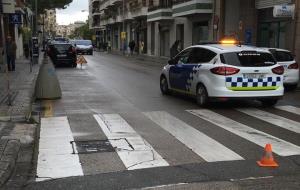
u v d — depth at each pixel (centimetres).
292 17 2228
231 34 2958
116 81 1877
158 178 577
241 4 2817
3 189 546
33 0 6475
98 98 1336
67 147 741
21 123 947
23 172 614
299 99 1350
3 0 1159
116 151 712
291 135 832
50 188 547
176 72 1324
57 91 1334
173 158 670
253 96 1116
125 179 575
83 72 2422
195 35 3744
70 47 2909
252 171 604
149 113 1066
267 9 2588
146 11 5116
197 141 781
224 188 536
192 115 1041
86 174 598
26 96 1308
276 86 1136
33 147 749
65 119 993
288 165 633
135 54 5422
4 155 661
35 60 3009
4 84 1655
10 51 2311
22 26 4428
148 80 1923
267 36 2603
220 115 1045
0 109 1077
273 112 1095
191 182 559
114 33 8038
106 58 4338
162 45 4716
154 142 773
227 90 1101
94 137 813
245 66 1109
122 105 1194
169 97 1358
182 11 3569
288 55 1620
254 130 876
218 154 694
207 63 1158
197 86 1186
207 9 3297
